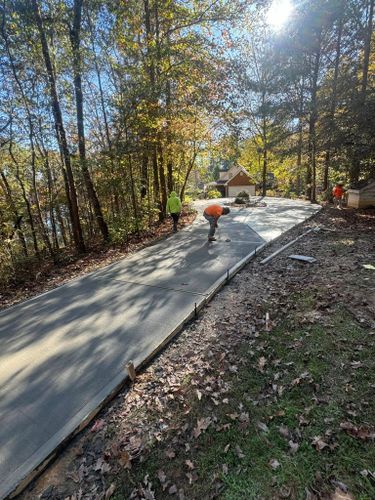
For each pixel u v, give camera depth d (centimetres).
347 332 366
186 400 299
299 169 2077
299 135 1695
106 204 1338
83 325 461
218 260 725
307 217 1233
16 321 495
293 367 325
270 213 1411
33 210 1077
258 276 600
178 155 1609
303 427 252
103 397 306
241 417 271
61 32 870
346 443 233
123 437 262
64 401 305
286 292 504
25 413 291
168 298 532
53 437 262
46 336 436
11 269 802
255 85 1398
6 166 900
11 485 222
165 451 246
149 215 1307
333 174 1719
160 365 359
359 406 264
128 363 333
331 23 1215
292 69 1370
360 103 1036
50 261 968
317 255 688
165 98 1131
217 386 313
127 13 982
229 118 1320
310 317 412
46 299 580
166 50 1028
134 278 650
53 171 1061
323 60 1462
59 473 235
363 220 1048
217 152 1798
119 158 1056
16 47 748
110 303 533
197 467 230
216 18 1083
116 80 1034
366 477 207
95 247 1080
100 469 235
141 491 216
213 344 389
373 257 621
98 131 1149
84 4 868
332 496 198
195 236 1019
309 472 216
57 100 855
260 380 315
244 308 473
